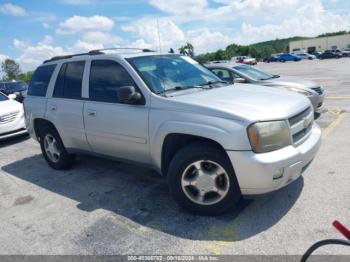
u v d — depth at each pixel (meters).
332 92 12.21
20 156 6.93
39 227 3.73
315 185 4.10
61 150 5.41
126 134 4.10
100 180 4.97
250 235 3.18
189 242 3.16
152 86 3.96
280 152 3.21
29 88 5.90
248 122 3.15
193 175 3.59
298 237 3.07
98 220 3.74
